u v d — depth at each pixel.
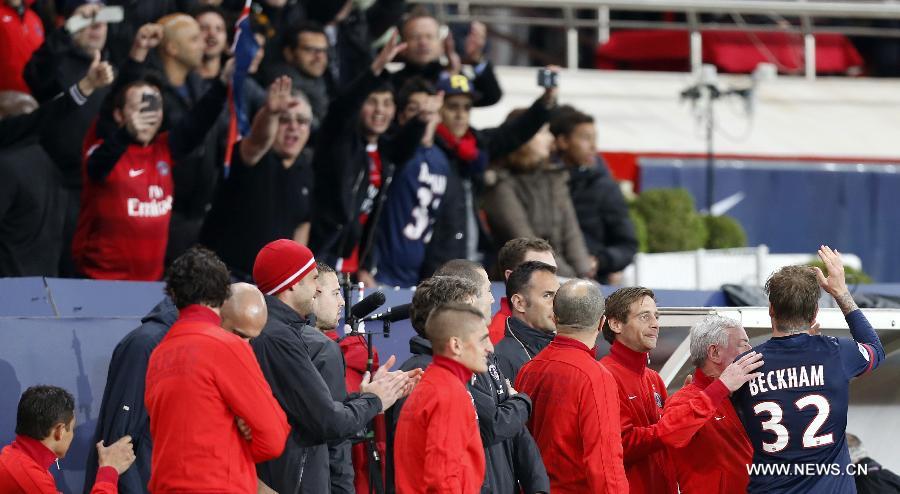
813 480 22.41
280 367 20.67
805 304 22.62
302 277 21.73
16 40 35.47
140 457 23.28
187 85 35.56
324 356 21.81
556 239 37.84
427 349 22.11
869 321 25.75
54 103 31.09
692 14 64.38
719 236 55.22
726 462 23.42
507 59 66.19
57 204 31.86
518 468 21.80
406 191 35.50
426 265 36.72
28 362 25.47
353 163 33.97
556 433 21.73
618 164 59.84
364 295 30.06
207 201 34.84
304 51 37.59
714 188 60.47
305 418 20.61
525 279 23.67
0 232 30.78
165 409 19.06
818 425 22.41
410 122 34.75
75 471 25.67
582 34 69.00
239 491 19.05
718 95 58.06
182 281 19.47
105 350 26.45
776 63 70.00
